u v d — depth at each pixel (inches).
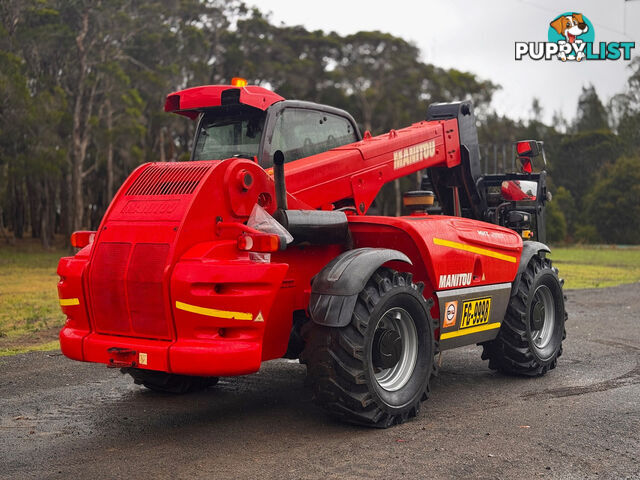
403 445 161.5
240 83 211.3
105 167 2009.1
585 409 193.0
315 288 174.9
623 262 1093.8
